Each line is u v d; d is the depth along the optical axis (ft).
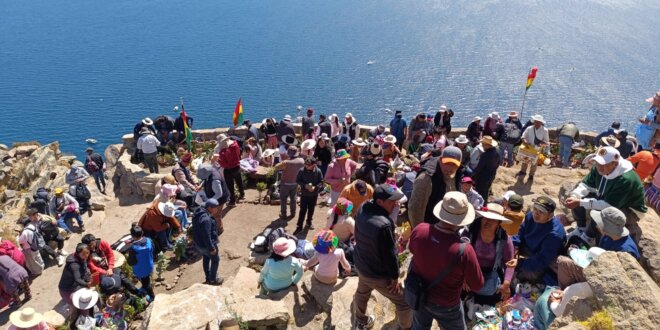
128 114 343.46
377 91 373.20
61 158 91.66
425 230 17.52
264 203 45.09
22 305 34.50
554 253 23.30
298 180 37.63
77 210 44.98
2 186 83.66
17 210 63.87
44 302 34.63
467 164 44.65
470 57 435.53
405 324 21.03
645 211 24.84
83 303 30.55
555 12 554.05
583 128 277.64
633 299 17.44
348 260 30.25
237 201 45.65
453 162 22.57
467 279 17.07
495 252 23.13
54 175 79.87
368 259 19.43
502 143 50.42
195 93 391.45
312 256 32.01
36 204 44.09
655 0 578.25
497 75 378.94
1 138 299.79
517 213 24.67
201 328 24.31
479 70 398.01
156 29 628.69
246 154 52.60
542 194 40.47
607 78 354.54
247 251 37.35
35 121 327.47
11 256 35.14
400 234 32.96
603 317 17.16
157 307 25.34
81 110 348.59
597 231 24.39
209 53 516.73
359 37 545.44
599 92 327.26
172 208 37.91
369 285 20.35
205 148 61.77
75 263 32.09
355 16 647.56
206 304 25.59
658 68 375.86
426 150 48.34
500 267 24.12
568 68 383.86
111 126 319.88
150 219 37.65
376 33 555.28
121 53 520.01
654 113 39.01
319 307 26.37
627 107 301.63
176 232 40.16
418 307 17.58
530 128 43.91
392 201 19.30
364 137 67.31
